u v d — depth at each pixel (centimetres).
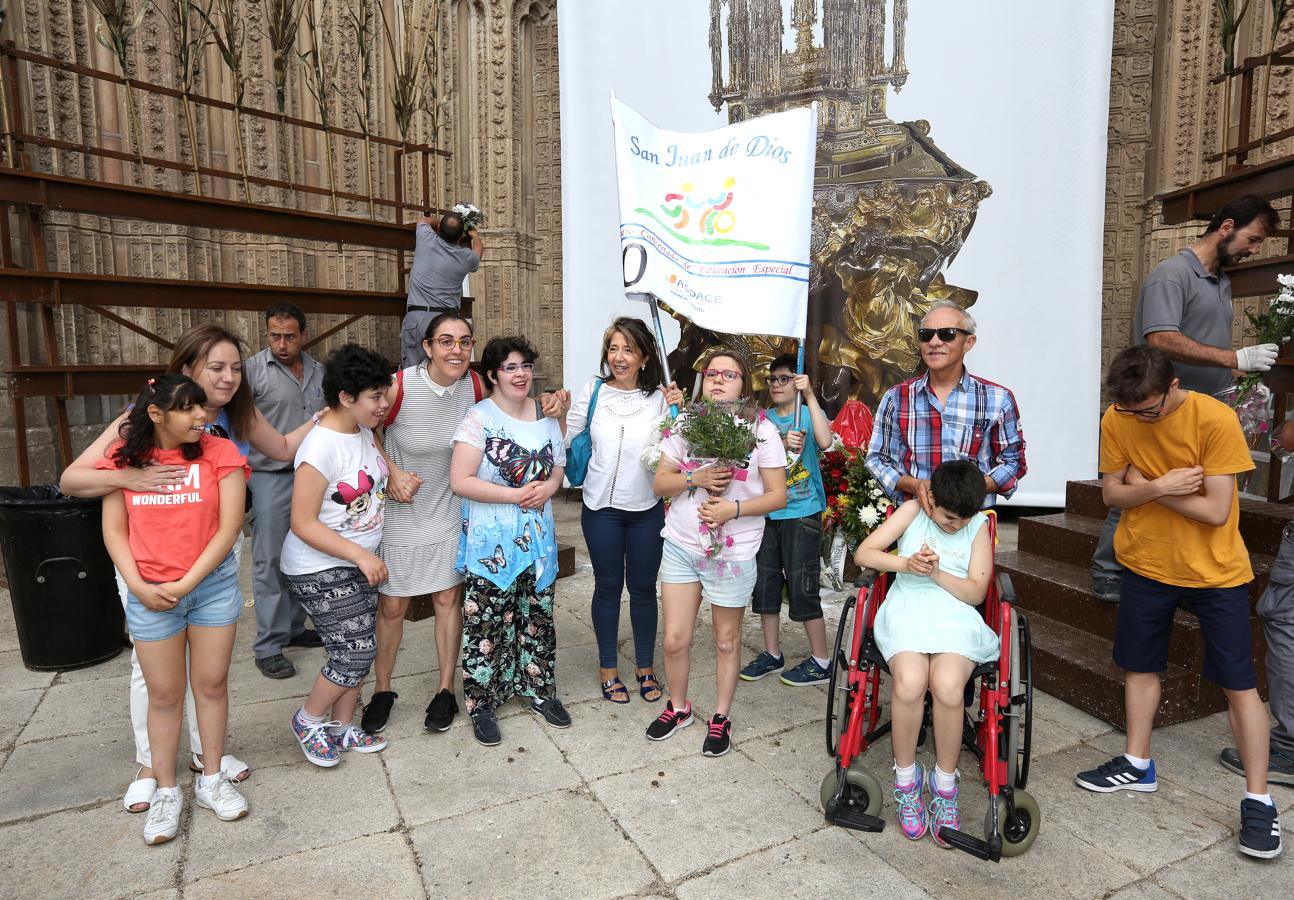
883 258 704
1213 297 358
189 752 322
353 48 825
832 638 457
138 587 249
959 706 251
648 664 375
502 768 311
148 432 250
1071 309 641
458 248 543
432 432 340
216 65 718
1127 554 286
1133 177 804
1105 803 287
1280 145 641
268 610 394
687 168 361
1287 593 298
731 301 349
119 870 246
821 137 708
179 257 694
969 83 653
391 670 351
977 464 303
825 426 384
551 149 1017
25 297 452
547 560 344
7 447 596
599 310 758
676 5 721
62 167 623
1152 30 782
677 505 320
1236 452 255
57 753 320
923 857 256
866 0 679
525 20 991
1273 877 245
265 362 402
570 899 234
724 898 235
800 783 301
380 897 235
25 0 595
